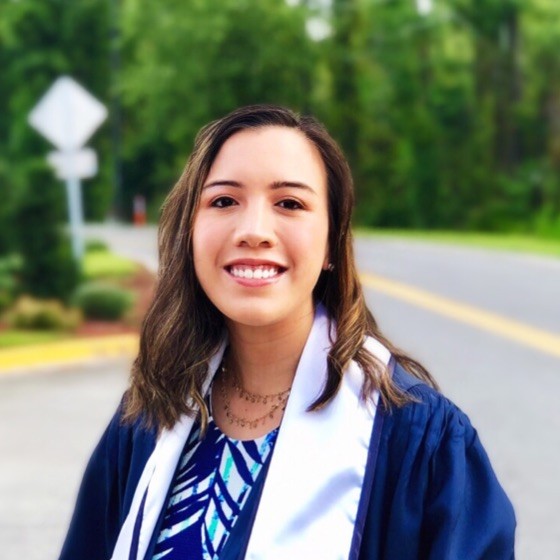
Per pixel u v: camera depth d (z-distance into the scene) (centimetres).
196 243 173
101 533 199
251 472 171
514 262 2052
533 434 684
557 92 4766
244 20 2881
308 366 169
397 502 157
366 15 4356
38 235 1237
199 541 167
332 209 177
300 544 156
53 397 814
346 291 177
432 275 1780
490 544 156
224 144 173
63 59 4966
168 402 180
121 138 4947
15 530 507
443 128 4772
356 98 4028
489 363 965
